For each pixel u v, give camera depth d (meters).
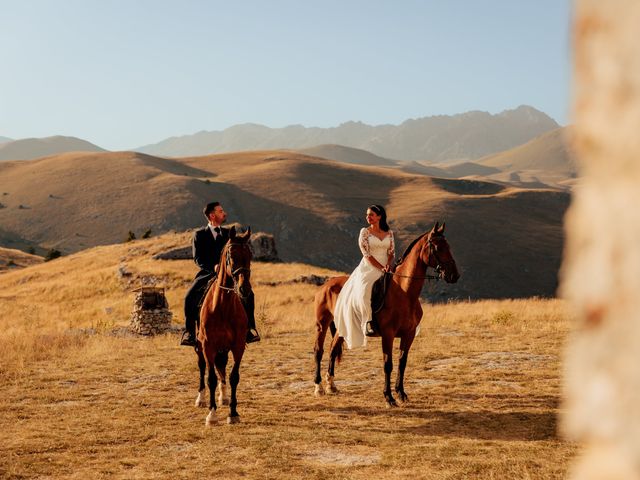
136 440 8.53
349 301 10.39
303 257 151.88
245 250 9.01
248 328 10.06
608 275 0.79
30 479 6.91
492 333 17.91
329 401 10.70
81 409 10.63
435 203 181.12
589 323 0.81
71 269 55.81
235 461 7.39
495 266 144.50
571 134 0.85
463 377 12.04
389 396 10.11
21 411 10.56
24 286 51.97
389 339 10.12
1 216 172.00
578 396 0.81
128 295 43.50
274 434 8.53
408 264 10.14
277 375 13.32
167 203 173.25
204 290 10.18
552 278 143.25
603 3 0.80
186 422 9.49
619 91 0.78
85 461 7.56
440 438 8.09
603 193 0.81
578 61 0.84
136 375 13.90
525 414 9.20
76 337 21.05
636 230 0.76
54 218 171.75
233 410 9.40
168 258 50.38
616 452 0.77
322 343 11.42
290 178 198.75
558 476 6.14
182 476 6.87
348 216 171.62
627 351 0.76
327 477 6.66
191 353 17.12
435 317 22.14
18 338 19.50
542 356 13.90
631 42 0.77
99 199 179.00
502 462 6.80
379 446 7.85
